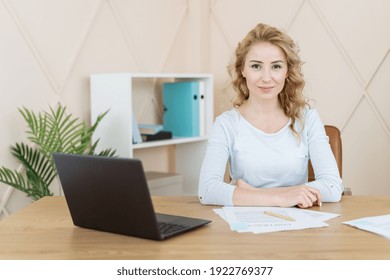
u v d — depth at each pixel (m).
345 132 3.25
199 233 1.27
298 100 1.91
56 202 1.66
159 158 3.52
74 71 2.85
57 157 1.29
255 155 1.89
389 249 1.12
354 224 1.32
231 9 3.57
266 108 1.91
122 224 1.24
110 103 2.79
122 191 1.20
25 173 2.64
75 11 2.84
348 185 3.28
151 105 3.42
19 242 1.21
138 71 3.26
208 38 3.66
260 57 1.81
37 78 2.65
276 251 1.12
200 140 3.34
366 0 3.10
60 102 2.77
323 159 1.81
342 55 3.20
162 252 1.12
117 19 3.09
